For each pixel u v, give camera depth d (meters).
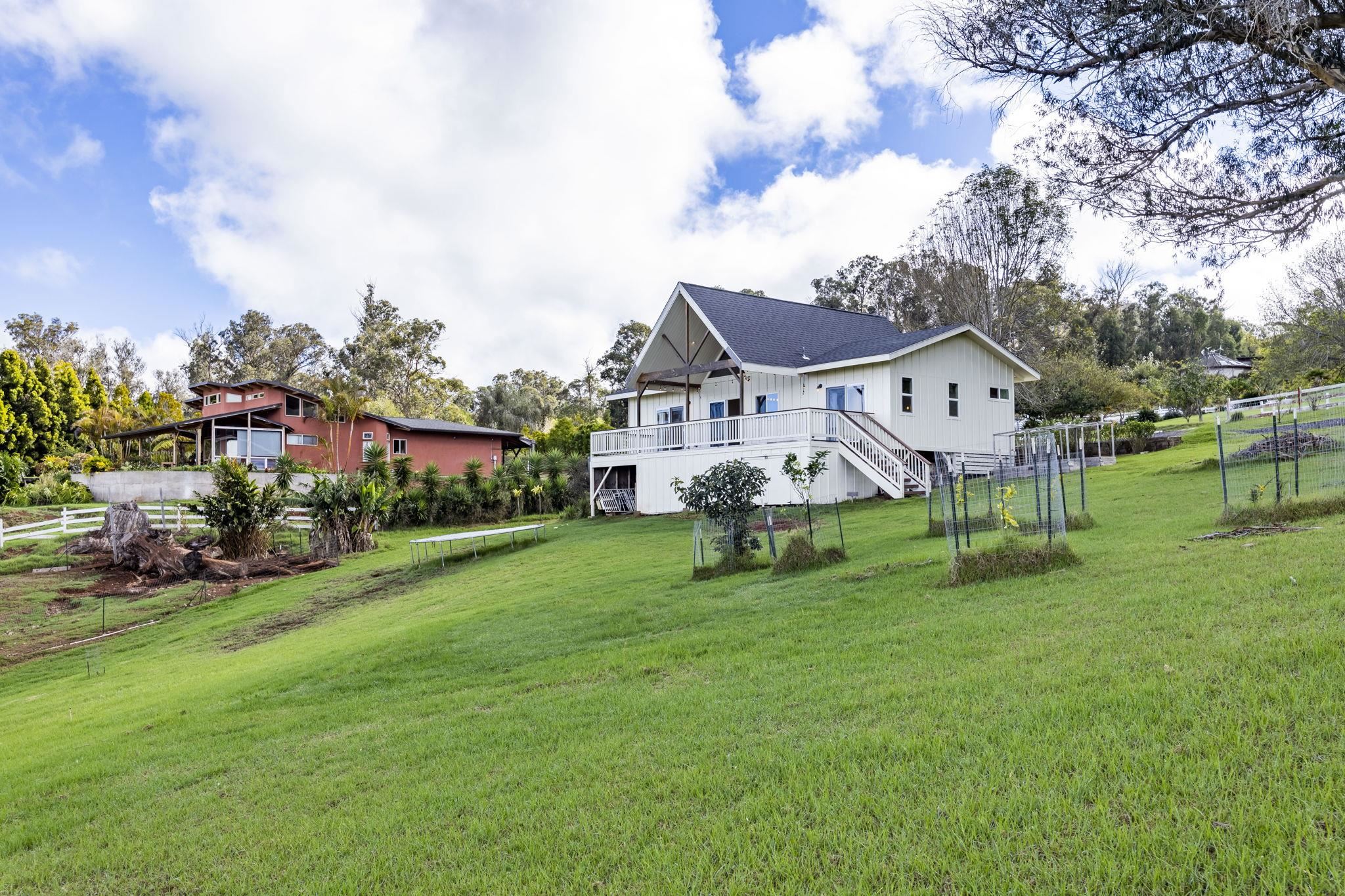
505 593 13.88
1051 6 7.41
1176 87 7.67
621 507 27.08
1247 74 7.45
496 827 4.13
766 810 3.76
